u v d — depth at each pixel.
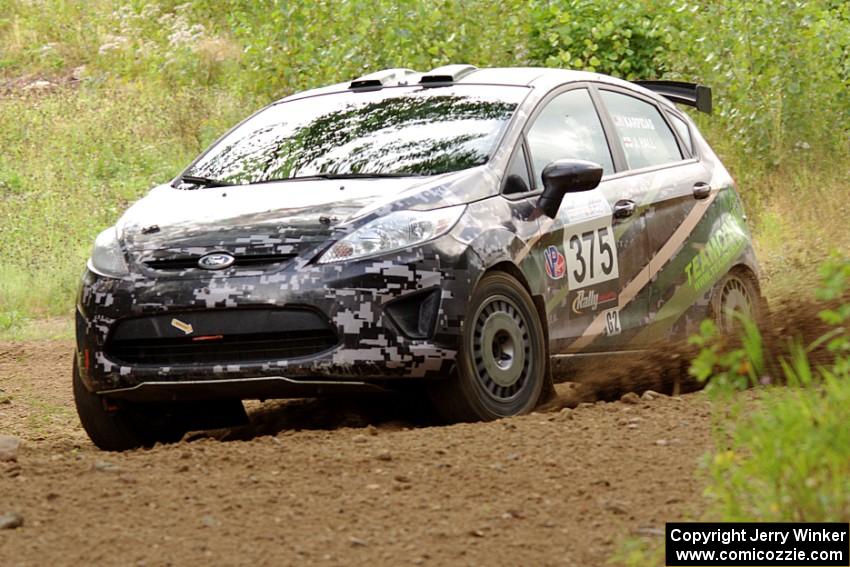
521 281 14.84
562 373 15.66
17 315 29.95
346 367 13.38
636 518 9.68
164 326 13.87
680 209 17.75
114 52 48.78
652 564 8.66
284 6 38.19
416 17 36.22
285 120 17.30
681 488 10.38
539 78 17.06
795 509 8.69
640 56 39.72
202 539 9.50
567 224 15.62
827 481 8.59
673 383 16.70
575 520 9.76
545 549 9.12
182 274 13.88
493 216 14.61
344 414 16.73
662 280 17.23
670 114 19.03
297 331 13.55
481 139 15.55
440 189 14.44
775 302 19.03
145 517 10.10
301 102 17.77
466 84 17.00
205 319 13.71
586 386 16.27
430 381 13.82
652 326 17.00
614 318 16.34
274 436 14.69
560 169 15.20
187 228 14.41
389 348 13.44
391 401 17.16
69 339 27.88
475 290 13.97
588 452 11.68
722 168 19.39
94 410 15.09
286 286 13.46
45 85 47.44
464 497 10.45
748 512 9.21
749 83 36.06
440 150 15.50
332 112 17.08
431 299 13.67
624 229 16.61
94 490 10.95
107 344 14.16
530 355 14.73
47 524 9.98
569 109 16.92
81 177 39.47
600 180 15.58
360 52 36.53
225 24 50.62
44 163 40.44
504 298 14.46
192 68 46.53
